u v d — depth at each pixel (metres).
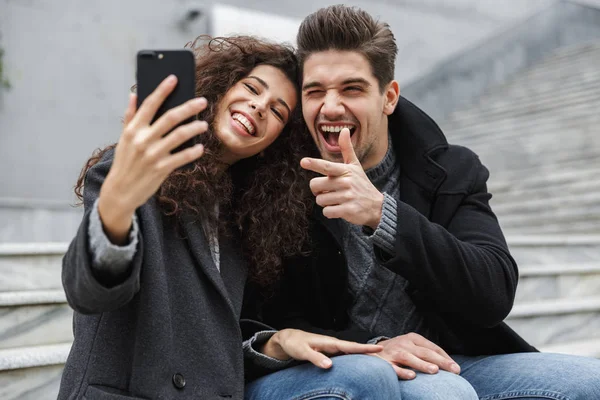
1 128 5.18
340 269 1.58
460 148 1.76
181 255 1.35
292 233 1.55
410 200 1.67
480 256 1.46
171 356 1.23
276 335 1.43
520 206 4.50
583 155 5.19
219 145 1.48
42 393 1.86
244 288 1.52
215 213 1.45
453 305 1.45
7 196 5.16
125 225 1.03
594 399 1.43
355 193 1.35
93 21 5.68
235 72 1.50
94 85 5.62
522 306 2.65
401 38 8.30
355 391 1.23
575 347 2.55
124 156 0.98
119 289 1.07
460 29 8.77
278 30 6.77
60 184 5.38
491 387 1.50
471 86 7.70
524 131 5.98
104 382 1.22
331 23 1.53
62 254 2.60
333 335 1.49
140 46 5.91
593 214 4.01
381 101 1.60
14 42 5.30
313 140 1.63
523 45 8.27
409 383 1.34
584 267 3.14
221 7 6.46
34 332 2.14
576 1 8.89
